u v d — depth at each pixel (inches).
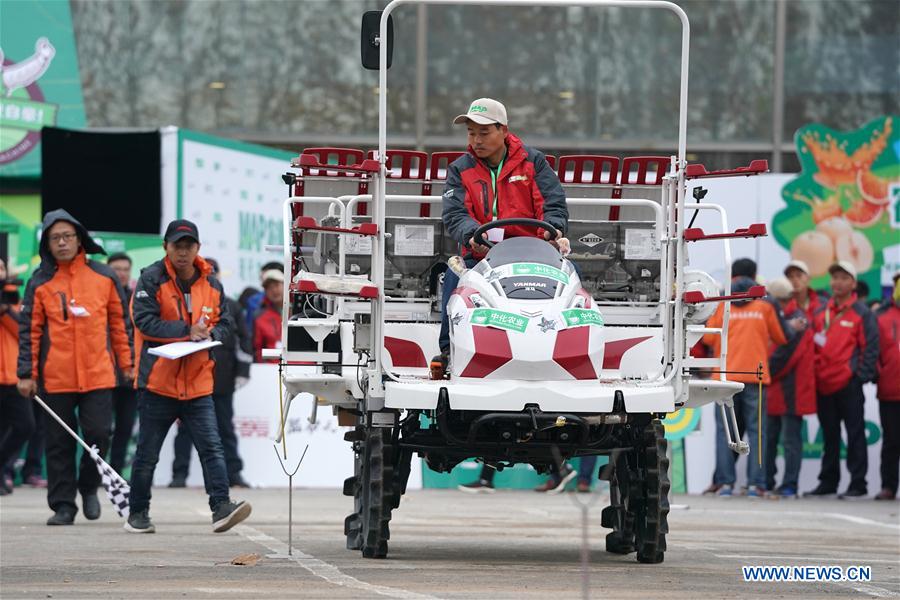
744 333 1686.8
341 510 1425.9
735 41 2333.9
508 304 871.7
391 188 1076.5
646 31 2330.2
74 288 1238.3
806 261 2037.4
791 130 2333.9
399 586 780.6
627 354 953.5
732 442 964.6
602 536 1153.4
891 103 2342.5
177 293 1151.6
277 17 2306.8
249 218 2034.9
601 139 2331.4
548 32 2331.4
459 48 2330.2
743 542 1143.0
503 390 848.9
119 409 1551.4
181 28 2266.2
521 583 803.4
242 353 1765.5
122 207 1932.8
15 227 2047.2
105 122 2213.3
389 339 935.7
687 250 1007.6
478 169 962.1
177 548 1016.9
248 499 1582.2
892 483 1742.1
